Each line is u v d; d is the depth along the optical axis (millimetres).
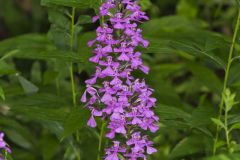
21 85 5957
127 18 4176
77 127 4383
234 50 5676
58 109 5293
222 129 5266
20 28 10305
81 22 5121
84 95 4242
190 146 5438
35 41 6148
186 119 4668
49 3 4973
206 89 8055
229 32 9000
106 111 4086
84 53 4957
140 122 4090
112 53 4406
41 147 6715
